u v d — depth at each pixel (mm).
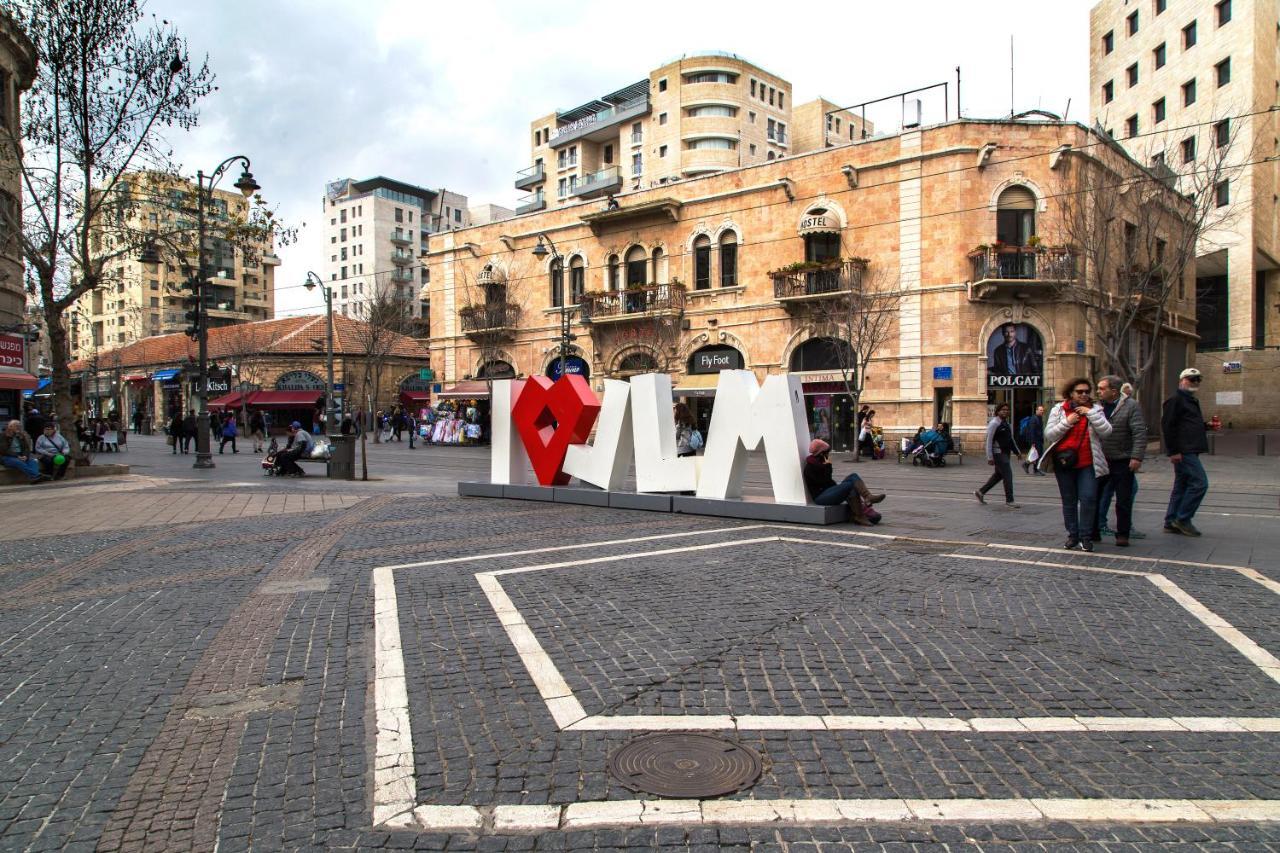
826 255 28625
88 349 73062
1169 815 2941
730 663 4711
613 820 2936
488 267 38250
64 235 16500
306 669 4723
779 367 29469
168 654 5059
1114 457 8344
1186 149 40562
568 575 7191
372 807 3062
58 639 5402
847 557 7953
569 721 3869
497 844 2793
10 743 3723
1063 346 25406
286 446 19359
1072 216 24422
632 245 33594
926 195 26203
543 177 80062
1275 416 41219
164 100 16312
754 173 30062
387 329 48750
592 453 12539
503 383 13727
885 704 4051
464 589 6688
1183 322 37312
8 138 16688
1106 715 3898
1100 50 48281
